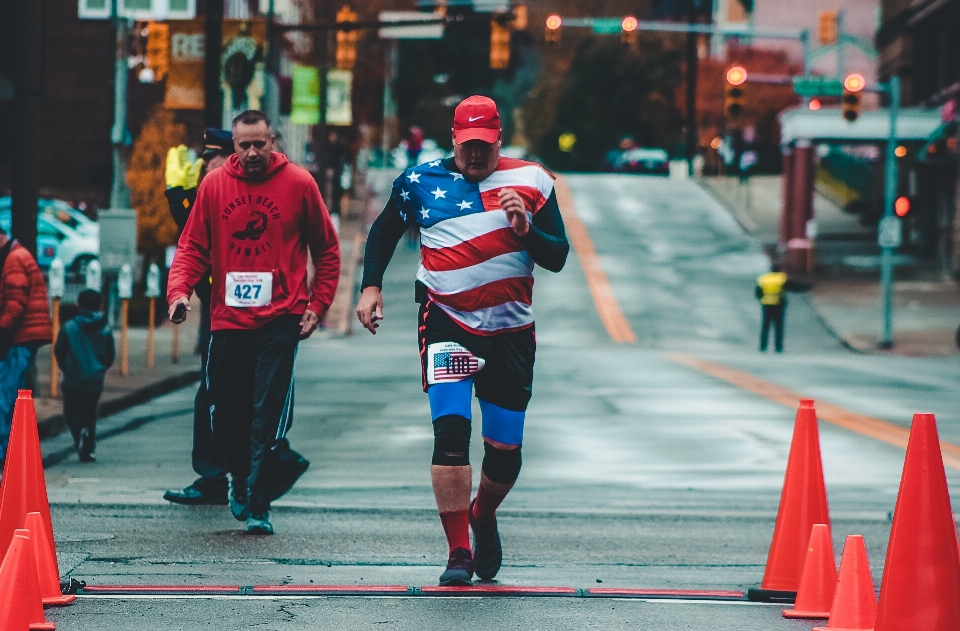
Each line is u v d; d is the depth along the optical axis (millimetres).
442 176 18828
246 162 22406
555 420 45719
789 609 16969
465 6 100750
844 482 32469
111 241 66125
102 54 142125
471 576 18484
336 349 87375
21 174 45531
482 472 19094
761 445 39625
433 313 18719
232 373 22984
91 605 17031
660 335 104688
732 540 23641
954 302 121500
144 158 115875
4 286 31531
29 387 46406
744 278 132750
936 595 13266
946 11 148375
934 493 13367
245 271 22625
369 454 36812
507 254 18562
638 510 27219
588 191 183875
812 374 68812
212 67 77688
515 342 18750
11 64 49219
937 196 149000
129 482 30531
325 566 20328
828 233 167625
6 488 17047
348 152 182875
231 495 23875
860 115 141875
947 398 56938
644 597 18047
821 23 112438
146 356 70688
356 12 173125
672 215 169500
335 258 23172
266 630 15766
